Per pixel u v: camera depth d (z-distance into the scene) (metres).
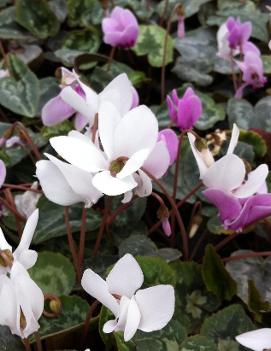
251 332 0.45
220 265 0.52
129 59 0.75
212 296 0.53
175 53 0.75
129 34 0.65
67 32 0.76
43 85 0.69
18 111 0.64
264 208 0.49
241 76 0.71
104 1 0.73
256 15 0.77
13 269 0.43
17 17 0.74
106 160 0.46
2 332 0.49
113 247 0.55
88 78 0.69
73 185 0.45
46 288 0.51
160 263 0.50
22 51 0.73
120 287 0.44
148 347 0.47
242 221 0.49
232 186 0.48
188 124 0.55
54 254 0.52
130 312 0.43
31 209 0.56
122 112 0.50
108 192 0.44
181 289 0.52
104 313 0.48
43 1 0.74
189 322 0.51
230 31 0.65
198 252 0.57
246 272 0.54
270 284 0.54
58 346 0.50
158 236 0.58
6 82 0.65
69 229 0.52
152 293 0.43
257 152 0.61
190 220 0.57
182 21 0.69
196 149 0.50
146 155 0.44
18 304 0.43
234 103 0.65
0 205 0.55
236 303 0.52
